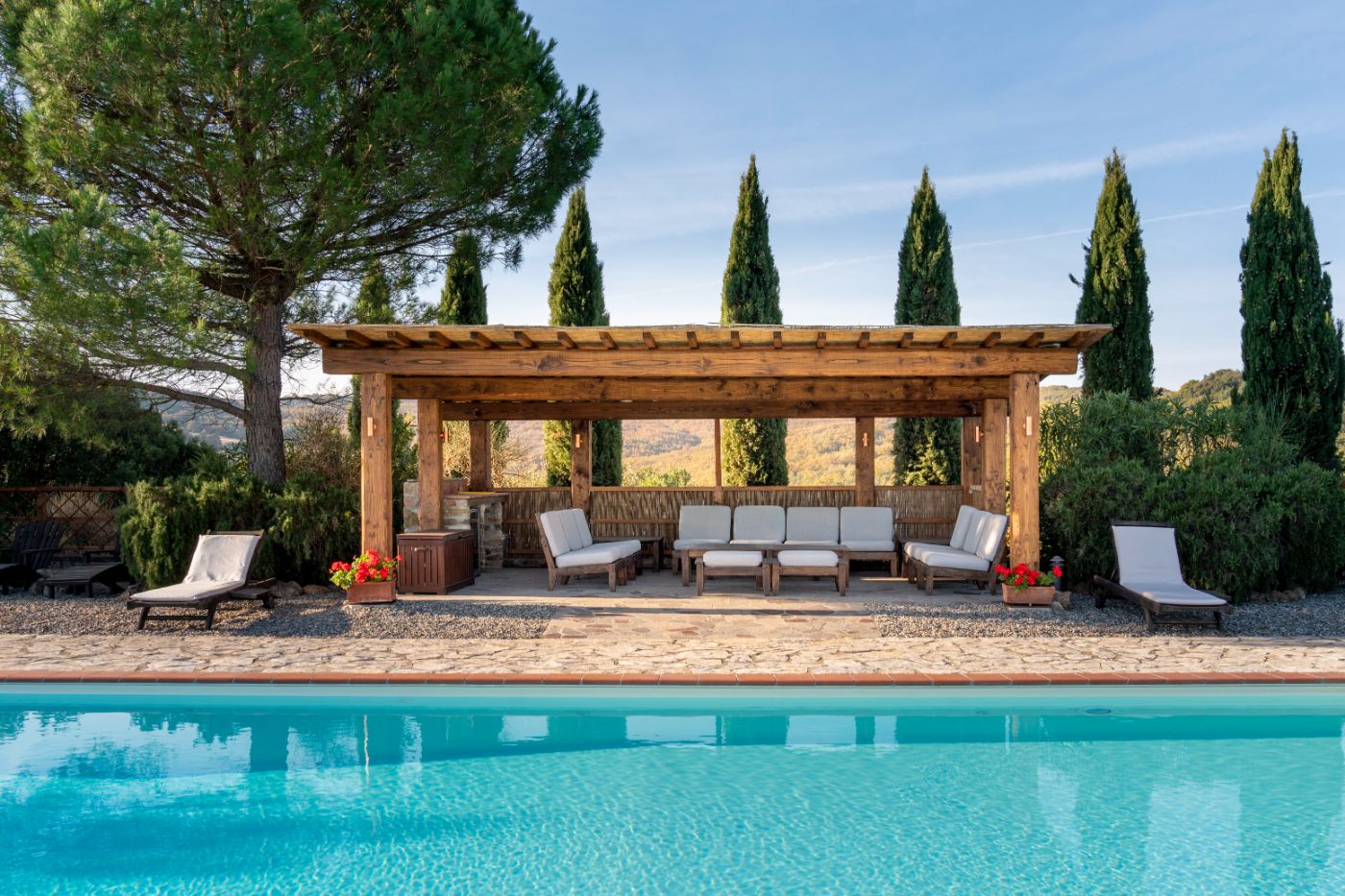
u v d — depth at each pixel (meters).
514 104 12.48
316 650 7.89
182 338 9.86
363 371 10.01
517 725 6.43
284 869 4.29
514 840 4.61
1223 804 5.02
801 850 4.48
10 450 14.12
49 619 9.27
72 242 9.09
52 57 9.77
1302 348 12.21
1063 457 12.41
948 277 16.77
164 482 11.56
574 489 14.20
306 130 10.85
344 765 5.66
